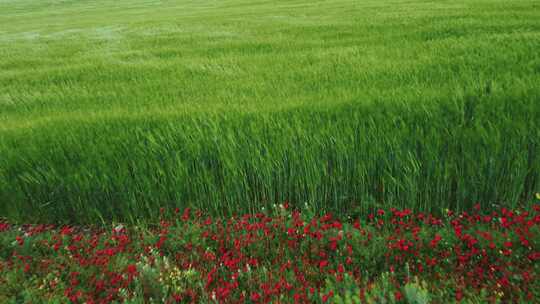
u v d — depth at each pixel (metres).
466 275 3.05
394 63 7.57
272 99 6.08
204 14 25.73
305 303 2.76
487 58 7.03
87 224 4.61
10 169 4.78
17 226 4.61
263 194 4.38
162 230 3.96
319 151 4.35
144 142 4.94
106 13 38.69
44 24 29.42
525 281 2.81
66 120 5.77
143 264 3.48
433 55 7.95
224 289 2.96
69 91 8.00
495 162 3.91
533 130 4.03
